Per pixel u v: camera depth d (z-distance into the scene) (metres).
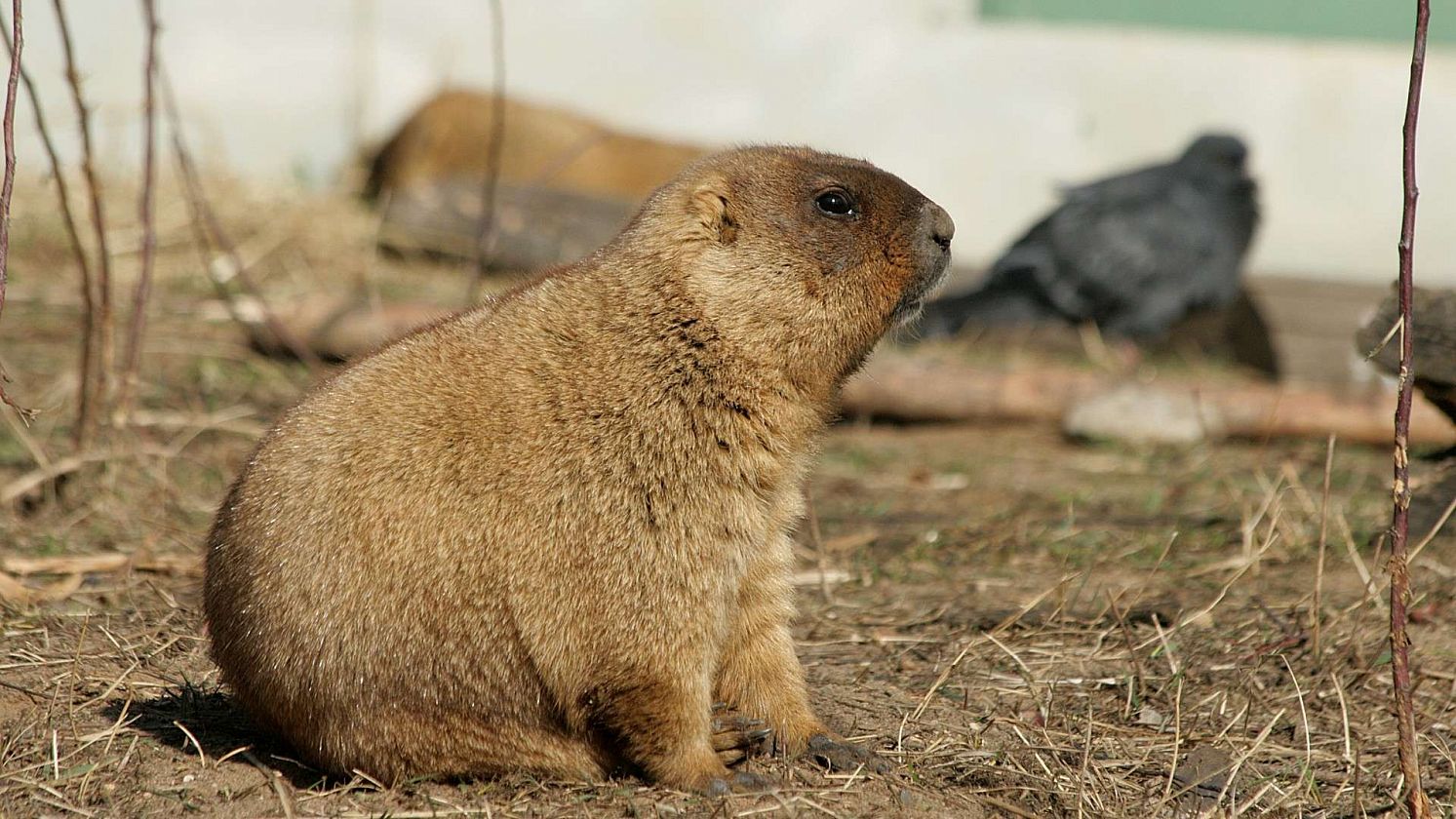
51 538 13.68
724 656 9.57
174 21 28.78
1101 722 10.37
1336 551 14.30
